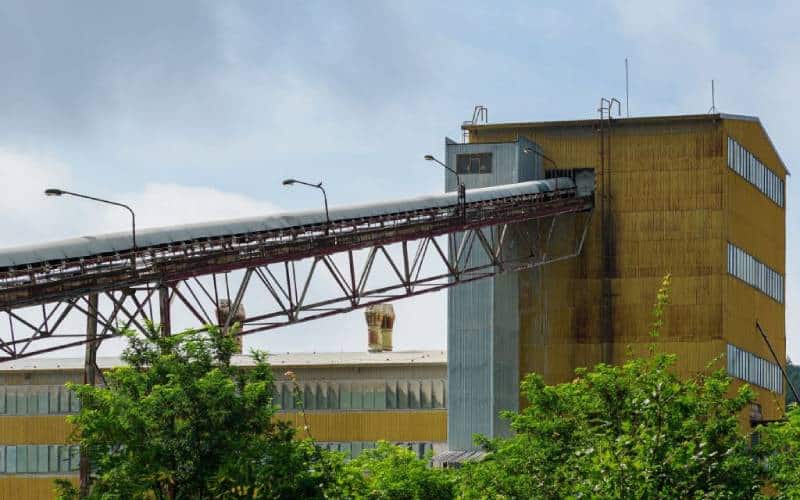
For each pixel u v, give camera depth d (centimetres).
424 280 9631
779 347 13525
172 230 8019
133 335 5966
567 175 12031
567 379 11788
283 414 12162
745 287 12331
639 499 4944
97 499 5559
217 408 5666
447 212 9894
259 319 8394
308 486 5822
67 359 13038
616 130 12000
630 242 11881
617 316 11819
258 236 8425
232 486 5650
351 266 9019
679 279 11812
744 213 12325
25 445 12519
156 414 5634
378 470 7400
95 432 5588
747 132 12400
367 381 12169
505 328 11469
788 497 5847
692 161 11881
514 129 12119
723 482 5159
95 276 7312
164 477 5569
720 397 5603
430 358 12506
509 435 11312
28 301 7062
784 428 6306
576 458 5612
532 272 11850
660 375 5303
